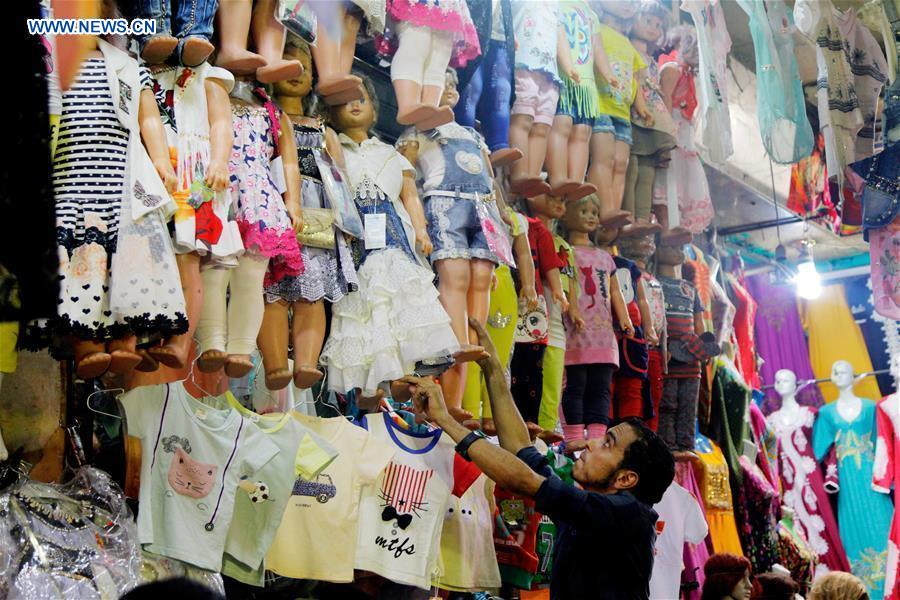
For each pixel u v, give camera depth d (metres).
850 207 6.33
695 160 6.71
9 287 2.20
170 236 3.36
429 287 4.08
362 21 4.53
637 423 3.22
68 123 3.17
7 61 2.25
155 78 3.56
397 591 4.20
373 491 4.01
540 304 5.12
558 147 5.57
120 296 3.05
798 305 9.42
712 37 6.34
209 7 3.60
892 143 5.89
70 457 3.38
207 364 3.49
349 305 4.05
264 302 3.76
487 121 5.21
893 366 8.20
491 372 3.68
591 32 5.83
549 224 5.62
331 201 3.97
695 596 6.10
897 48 6.22
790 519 7.61
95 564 3.01
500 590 4.87
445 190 4.53
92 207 3.10
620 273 5.89
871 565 7.86
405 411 4.65
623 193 6.21
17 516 2.97
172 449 3.36
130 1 3.49
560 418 5.47
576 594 2.97
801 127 6.24
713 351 6.35
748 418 7.09
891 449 7.83
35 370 3.37
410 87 4.53
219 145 3.49
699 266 6.98
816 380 8.58
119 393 3.62
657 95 6.41
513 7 5.45
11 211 2.21
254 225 3.58
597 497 2.96
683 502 5.55
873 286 6.00
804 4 5.96
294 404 4.30
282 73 3.82
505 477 3.03
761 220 8.57
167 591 1.92
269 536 3.51
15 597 2.84
